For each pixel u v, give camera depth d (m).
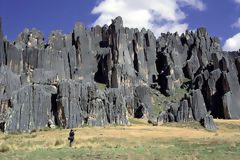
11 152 22.88
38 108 55.34
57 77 85.31
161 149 25.69
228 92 87.06
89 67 114.56
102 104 61.12
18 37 119.38
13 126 49.78
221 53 110.31
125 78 103.12
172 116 73.81
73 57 110.81
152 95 108.06
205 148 26.00
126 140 34.88
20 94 53.56
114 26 120.69
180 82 127.50
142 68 125.06
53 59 97.69
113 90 70.62
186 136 40.88
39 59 93.12
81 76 108.94
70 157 20.83
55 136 41.31
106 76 116.31
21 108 52.25
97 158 20.58
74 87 57.97
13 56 85.50
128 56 116.81
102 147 26.84
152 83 125.81
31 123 52.34
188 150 25.06
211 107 92.19
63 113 54.94
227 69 97.38
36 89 56.62
